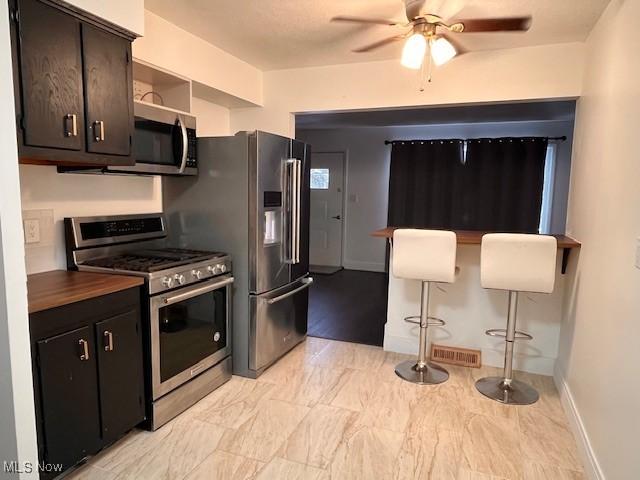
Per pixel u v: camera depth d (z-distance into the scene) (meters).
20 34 1.67
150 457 2.04
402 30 2.84
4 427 1.33
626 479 1.54
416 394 2.71
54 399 1.72
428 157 6.18
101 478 1.88
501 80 3.16
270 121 3.90
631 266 1.64
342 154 7.08
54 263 2.31
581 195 2.71
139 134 2.35
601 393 1.89
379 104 3.53
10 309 1.28
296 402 2.59
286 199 3.09
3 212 1.25
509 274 2.57
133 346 2.10
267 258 2.93
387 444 2.17
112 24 2.05
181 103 2.96
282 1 2.47
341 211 7.19
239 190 2.81
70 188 2.38
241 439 2.19
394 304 3.40
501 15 2.54
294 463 2.01
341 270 7.03
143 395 2.19
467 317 3.23
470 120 5.86
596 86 2.51
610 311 1.87
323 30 2.89
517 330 3.11
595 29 2.63
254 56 3.45
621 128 1.92
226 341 2.82
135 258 2.53
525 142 5.73
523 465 2.03
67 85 1.86
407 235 2.78
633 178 1.69
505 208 5.89
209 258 2.60
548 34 2.82
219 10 2.61
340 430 2.29
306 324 3.63
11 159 1.27
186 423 2.34
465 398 2.67
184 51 2.94
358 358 3.28
